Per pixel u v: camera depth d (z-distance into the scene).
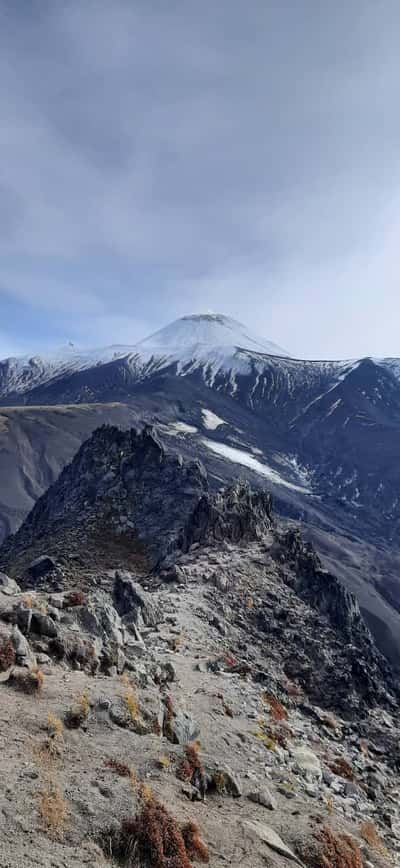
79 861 9.43
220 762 16.16
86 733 14.47
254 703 24.77
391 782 23.27
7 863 8.66
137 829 10.73
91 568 61.69
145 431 95.81
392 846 16.14
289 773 18.42
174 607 38.19
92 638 20.80
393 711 37.56
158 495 81.75
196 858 11.03
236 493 68.12
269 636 39.91
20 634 18.02
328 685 36.47
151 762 14.01
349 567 179.25
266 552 55.22
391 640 128.12
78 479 93.12
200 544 58.00
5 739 12.57
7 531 188.12
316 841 13.31
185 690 22.94
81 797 11.23
